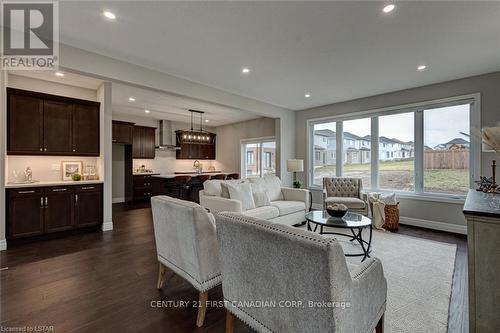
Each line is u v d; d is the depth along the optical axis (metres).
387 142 5.03
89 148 4.37
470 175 4.05
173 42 2.92
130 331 1.67
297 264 1.04
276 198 4.73
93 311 1.90
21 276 2.49
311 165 6.33
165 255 2.16
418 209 4.54
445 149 4.33
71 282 2.37
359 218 3.11
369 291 1.26
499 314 1.36
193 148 8.84
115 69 3.34
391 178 4.98
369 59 3.38
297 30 2.65
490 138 1.88
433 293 2.17
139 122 7.73
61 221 3.83
